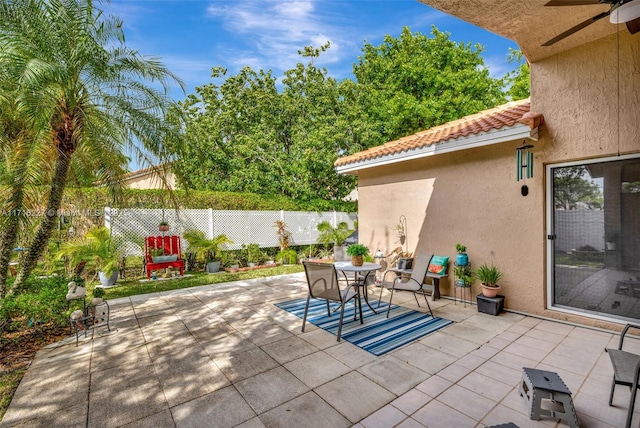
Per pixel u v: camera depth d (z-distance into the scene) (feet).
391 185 24.17
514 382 9.99
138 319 16.53
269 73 54.60
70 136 16.99
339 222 44.32
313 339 13.56
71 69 16.14
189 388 9.83
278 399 9.18
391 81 52.21
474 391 9.49
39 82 14.21
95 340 13.78
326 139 46.50
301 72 55.57
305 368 11.00
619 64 13.56
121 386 10.00
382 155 22.56
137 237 28.96
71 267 25.08
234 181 45.52
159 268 27.58
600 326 14.23
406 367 11.00
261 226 37.09
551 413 8.01
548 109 15.66
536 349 12.36
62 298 15.34
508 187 17.11
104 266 24.77
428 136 22.62
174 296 21.31
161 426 8.07
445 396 9.24
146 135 18.26
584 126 14.51
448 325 15.06
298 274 29.66
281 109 53.67
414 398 9.16
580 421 8.09
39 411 8.77
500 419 8.20
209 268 30.68
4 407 8.98
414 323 15.39
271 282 25.81
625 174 13.84
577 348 12.41
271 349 12.60
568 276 15.44
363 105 52.01
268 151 48.98
